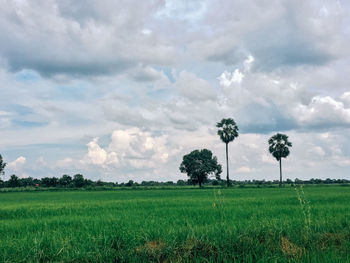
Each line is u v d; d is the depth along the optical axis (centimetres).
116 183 11606
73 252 682
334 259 605
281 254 678
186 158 10506
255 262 647
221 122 8469
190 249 695
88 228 1002
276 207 1656
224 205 1889
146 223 1013
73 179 9788
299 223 905
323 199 2336
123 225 992
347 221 945
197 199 2720
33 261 659
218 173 10512
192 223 1055
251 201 2222
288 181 12769
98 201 2747
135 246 714
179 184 15125
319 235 787
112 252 680
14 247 720
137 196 3872
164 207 1898
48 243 736
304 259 625
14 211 1845
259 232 785
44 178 10238
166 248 691
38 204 2470
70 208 1978
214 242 718
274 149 9406
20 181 10712
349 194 3162
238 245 708
